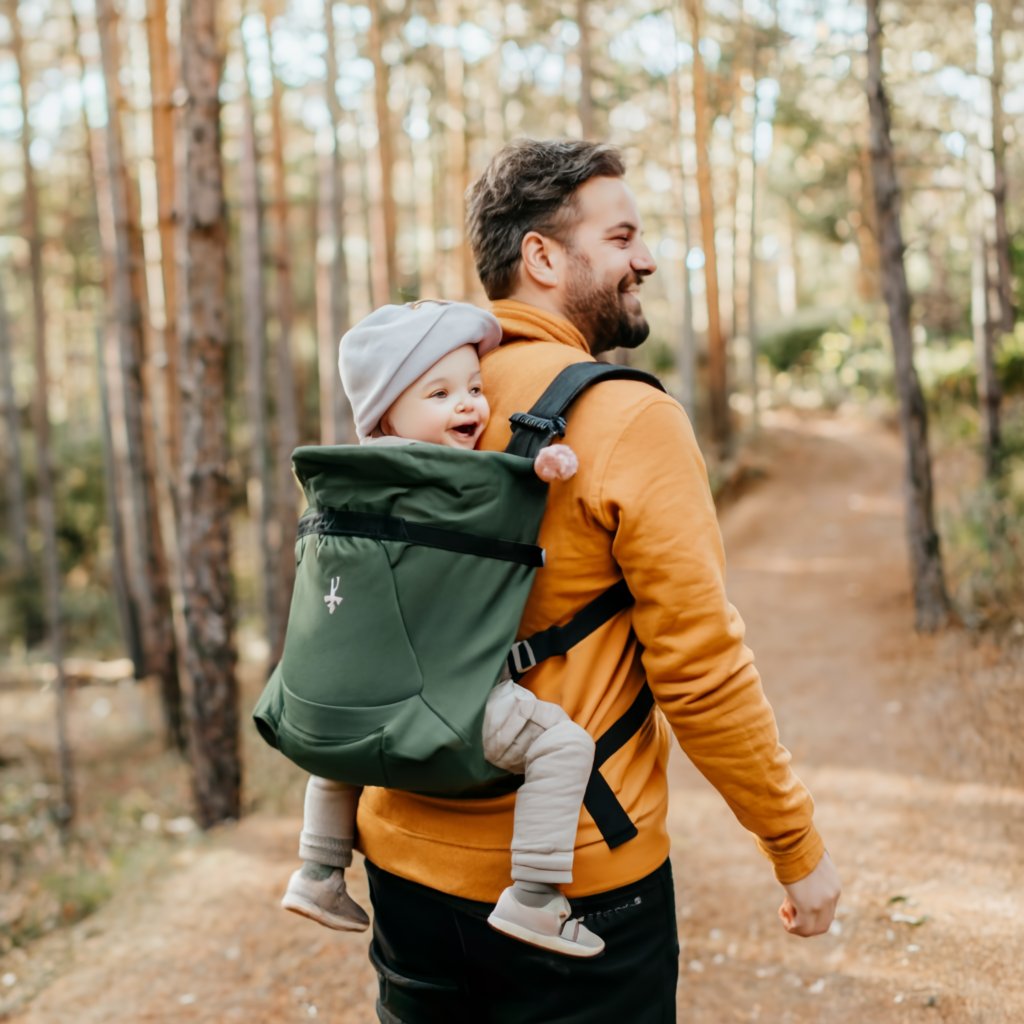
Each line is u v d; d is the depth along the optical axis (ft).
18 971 14.46
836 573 40.19
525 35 49.96
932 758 18.76
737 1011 10.73
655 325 75.56
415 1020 5.06
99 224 46.24
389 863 4.88
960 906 12.15
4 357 64.85
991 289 43.68
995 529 28.86
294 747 4.47
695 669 4.29
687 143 47.78
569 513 4.42
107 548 69.51
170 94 32.42
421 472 4.27
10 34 53.98
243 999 12.38
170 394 33.91
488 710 4.32
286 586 42.50
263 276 42.60
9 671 55.52
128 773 35.32
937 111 34.09
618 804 4.49
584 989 4.55
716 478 58.29
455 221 51.75
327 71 37.65
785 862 4.53
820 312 87.30
